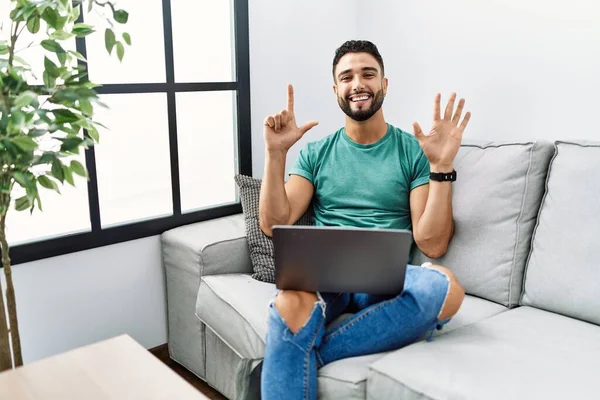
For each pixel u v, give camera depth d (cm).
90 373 117
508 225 171
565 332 145
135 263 211
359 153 188
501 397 113
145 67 209
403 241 132
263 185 186
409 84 239
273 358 139
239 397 165
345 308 165
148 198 220
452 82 224
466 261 176
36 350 192
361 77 181
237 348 170
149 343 220
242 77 231
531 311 162
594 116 186
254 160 244
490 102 213
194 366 204
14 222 188
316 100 260
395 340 143
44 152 142
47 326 193
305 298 143
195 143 229
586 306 152
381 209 185
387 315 142
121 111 206
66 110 144
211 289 183
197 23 221
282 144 181
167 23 208
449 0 219
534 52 198
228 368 185
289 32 243
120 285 209
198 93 225
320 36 254
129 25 202
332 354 143
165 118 218
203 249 190
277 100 246
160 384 112
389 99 249
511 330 147
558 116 195
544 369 124
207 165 234
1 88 136
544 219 166
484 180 177
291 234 133
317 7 250
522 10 198
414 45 235
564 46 190
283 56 243
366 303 157
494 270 171
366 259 135
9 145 131
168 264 210
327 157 194
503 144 180
